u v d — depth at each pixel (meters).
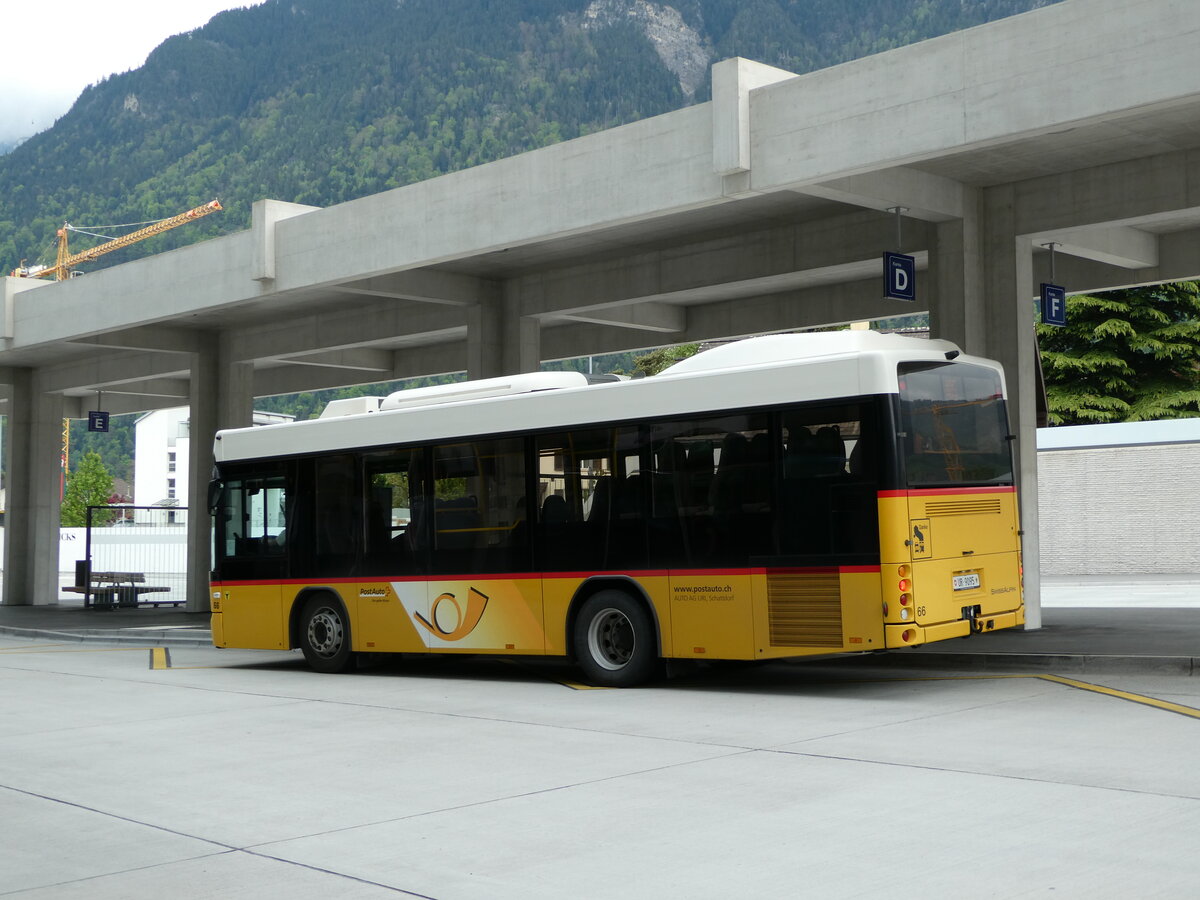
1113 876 6.02
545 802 8.09
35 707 13.44
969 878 6.07
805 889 5.98
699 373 13.54
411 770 9.36
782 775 8.70
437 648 15.54
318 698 13.95
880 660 15.95
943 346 13.27
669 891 6.04
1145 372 51.72
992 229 18.70
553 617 14.49
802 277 24.52
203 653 20.89
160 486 137.88
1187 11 12.64
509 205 18.95
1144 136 16.31
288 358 30.03
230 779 9.20
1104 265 22.52
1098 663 14.23
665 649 13.62
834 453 12.49
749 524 13.03
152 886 6.40
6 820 8.03
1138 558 38.38
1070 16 13.41
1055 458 40.03
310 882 6.38
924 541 12.33
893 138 14.77
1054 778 8.28
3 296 28.22
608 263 23.28
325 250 21.61
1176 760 8.77
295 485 17.16
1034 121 13.68
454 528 15.43
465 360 33.12
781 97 15.80
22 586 36.22
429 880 6.36
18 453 36.56
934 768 8.77
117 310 25.38
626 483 13.97
